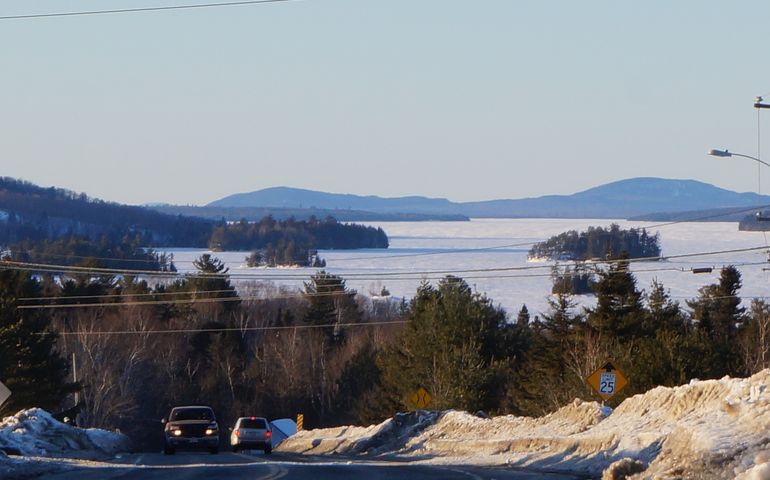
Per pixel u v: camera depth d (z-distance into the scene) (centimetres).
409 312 17425
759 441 3788
